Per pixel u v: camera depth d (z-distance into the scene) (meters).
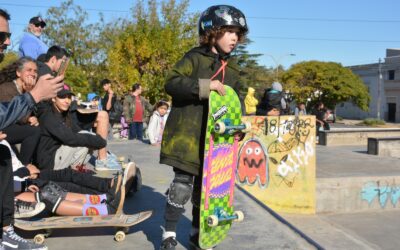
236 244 3.36
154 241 3.32
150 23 21.12
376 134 18.53
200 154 2.74
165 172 6.34
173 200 2.75
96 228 3.61
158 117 9.70
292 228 3.83
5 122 2.19
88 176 3.96
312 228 7.70
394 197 9.80
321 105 18.55
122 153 8.34
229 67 2.98
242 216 2.84
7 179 2.72
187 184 2.80
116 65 20.84
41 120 4.11
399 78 52.34
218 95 2.63
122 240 3.32
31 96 2.23
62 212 3.43
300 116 8.15
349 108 60.34
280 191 8.22
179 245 3.21
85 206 3.46
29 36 6.23
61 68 2.70
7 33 2.49
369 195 9.63
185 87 2.62
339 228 8.16
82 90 29.31
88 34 34.97
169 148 2.74
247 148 8.13
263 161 8.16
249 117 8.05
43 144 4.20
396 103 53.09
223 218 2.73
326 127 18.59
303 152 8.23
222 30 2.76
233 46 2.84
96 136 4.27
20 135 3.95
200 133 2.75
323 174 10.43
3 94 3.64
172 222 2.79
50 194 3.41
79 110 5.09
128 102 11.94
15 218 3.33
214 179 2.70
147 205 4.38
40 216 3.72
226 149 2.76
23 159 4.09
